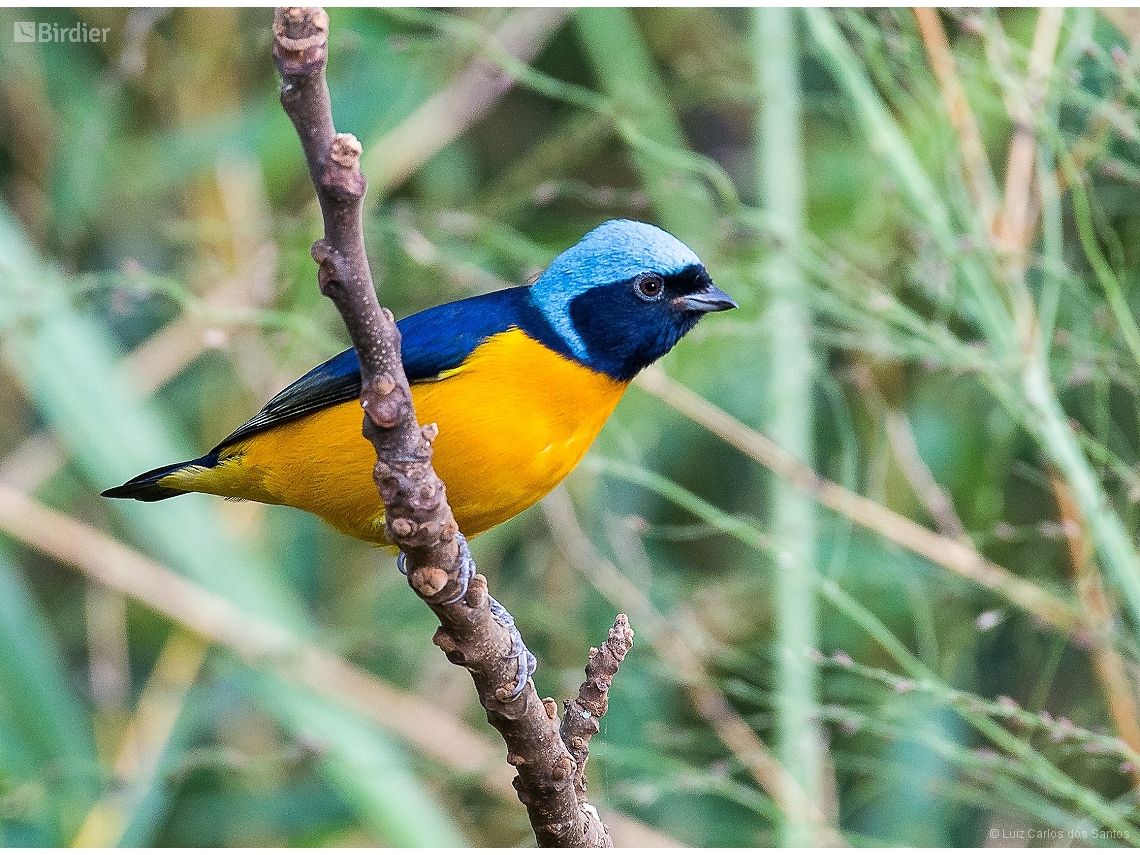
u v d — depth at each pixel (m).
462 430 8.34
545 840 6.62
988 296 9.74
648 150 9.97
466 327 8.62
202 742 12.38
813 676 9.62
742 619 11.64
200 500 11.87
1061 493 9.97
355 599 12.76
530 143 14.28
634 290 8.91
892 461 12.12
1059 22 10.09
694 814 11.80
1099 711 10.38
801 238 10.10
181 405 13.85
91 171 12.71
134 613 13.35
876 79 12.07
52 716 10.97
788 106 10.98
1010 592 9.63
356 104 13.03
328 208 5.00
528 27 12.98
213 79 13.50
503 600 12.13
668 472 12.76
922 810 10.73
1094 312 9.99
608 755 9.27
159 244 13.35
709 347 12.34
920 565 11.05
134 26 11.65
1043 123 9.20
